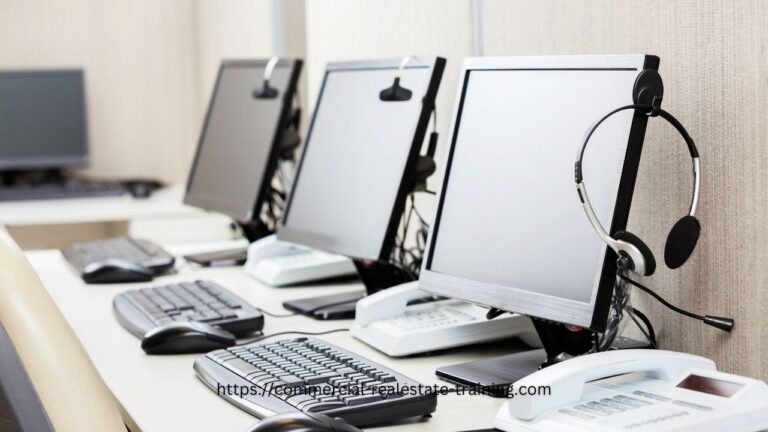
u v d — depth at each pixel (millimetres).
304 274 1912
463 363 1277
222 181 2172
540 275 1159
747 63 1114
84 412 936
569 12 1456
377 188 1577
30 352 927
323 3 2521
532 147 1214
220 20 3822
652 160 1288
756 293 1117
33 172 4164
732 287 1153
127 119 4242
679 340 1252
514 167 1236
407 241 2045
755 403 977
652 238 1298
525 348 1402
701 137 1193
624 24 1326
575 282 1110
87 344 1477
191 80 4297
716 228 1175
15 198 3582
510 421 1000
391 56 2137
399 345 1340
